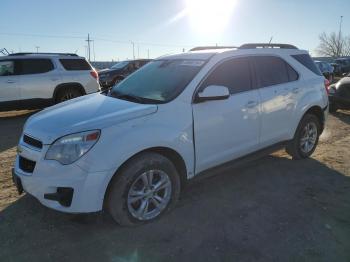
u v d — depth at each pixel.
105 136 3.30
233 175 5.07
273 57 5.12
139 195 3.57
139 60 20.09
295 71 5.40
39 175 3.32
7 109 9.91
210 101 4.07
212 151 4.18
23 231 3.58
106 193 3.42
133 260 3.12
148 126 3.56
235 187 4.66
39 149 3.39
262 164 5.54
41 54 10.55
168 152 3.81
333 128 8.37
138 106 3.71
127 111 3.57
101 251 3.26
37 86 10.21
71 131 3.27
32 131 3.55
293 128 5.34
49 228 3.64
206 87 3.95
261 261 3.10
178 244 3.36
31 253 3.23
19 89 9.95
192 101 3.94
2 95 9.73
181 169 3.96
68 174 3.22
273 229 3.61
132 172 3.44
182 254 3.21
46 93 10.41
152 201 3.70
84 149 3.22
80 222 3.74
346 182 4.84
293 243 3.36
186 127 3.85
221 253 3.21
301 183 4.80
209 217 3.86
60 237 3.48
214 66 4.27
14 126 8.99
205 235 3.50
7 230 3.60
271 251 3.24
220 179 4.92
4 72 9.78
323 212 3.97
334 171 5.26
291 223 3.73
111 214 3.49
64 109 3.93
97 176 3.24
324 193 4.48
